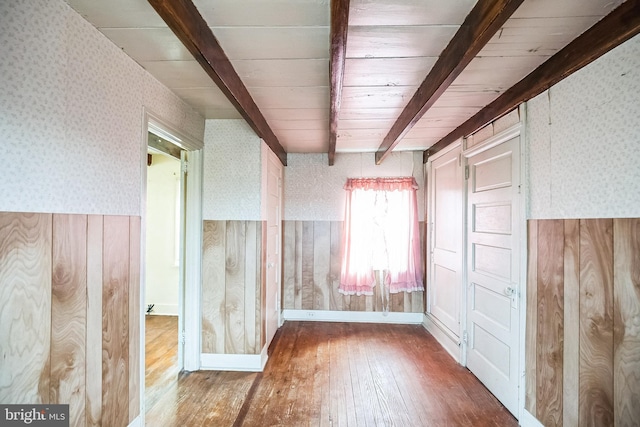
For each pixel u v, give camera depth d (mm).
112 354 1686
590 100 1619
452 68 1624
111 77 1663
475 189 2908
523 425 2141
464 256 3064
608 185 1528
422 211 4312
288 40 1625
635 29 1345
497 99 2420
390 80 2074
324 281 4395
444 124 3104
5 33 1135
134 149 1873
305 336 3807
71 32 1395
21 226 1202
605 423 1536
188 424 2172
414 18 1444
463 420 2227
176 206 4680
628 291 1434
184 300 2988
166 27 1525
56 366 1347
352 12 1395
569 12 1411
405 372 2922
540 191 2010
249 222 2967
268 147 3266
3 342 1152
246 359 2945
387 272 4277
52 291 1326
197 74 2043
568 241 1769
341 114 2764
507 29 1534
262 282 3033
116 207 1720
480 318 2781
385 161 4355
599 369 1571
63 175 1373
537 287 2029
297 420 2219
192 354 2945
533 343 2064
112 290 1683
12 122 1164
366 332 3953
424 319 4188
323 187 4410
